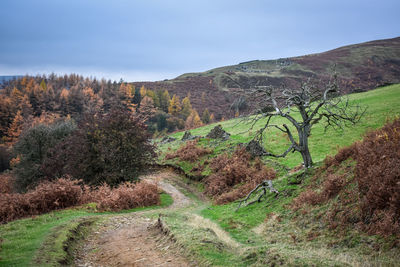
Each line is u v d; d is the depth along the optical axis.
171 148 43.25
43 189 16.78
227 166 27.31
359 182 11.29
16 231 10.51
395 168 10.05
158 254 9.25
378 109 35.22
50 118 102.75
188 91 177.25
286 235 11.84
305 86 18.80
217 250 8.77
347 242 9.43
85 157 25.70
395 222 8.56
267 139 35.41
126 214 16.50
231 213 17.59
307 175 16.91
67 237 9.98
